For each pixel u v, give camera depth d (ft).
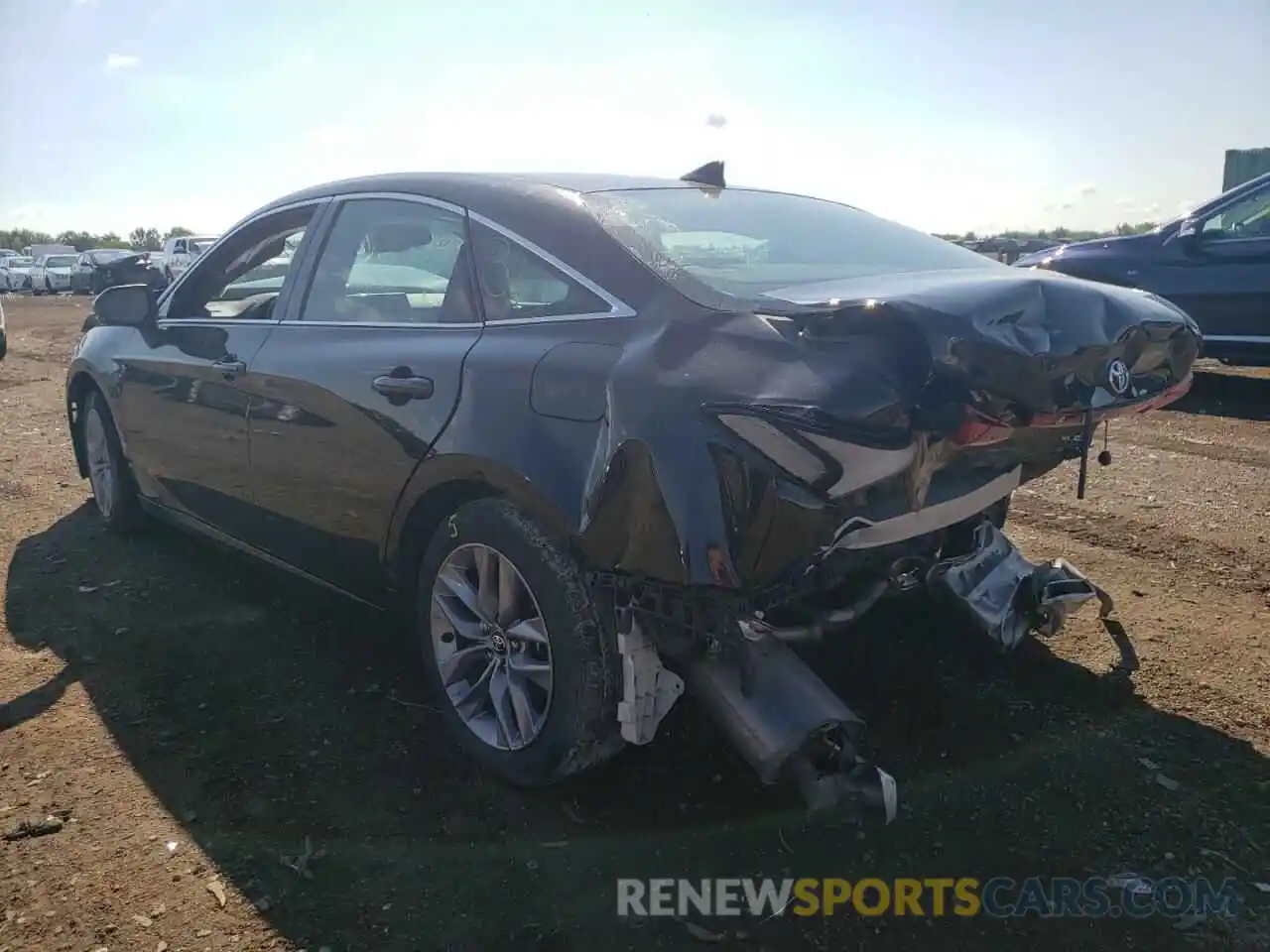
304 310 12.39
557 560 9.02
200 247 107.04
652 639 8.68
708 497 7.80
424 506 10.41
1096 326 8.93
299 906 8.15
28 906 8.13
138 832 9.07
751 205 11.71
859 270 10.36
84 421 17.61
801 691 8.50
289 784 9.82
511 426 9.20
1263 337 28.43
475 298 10.37
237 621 13.58
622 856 8.84
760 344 8.14
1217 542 16.25
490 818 9.34
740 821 9.31
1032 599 11.75
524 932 7.90
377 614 12.19
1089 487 19.72
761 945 7.80
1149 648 12.57
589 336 9.17
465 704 10.16
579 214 10.04
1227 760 10.16
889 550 9.23
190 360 13.78
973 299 8.36
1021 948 7.77
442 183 11.28
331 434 11.21
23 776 9.91
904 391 7.78
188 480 14.25
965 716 11.03
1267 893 8.32
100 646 12.82
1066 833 9.09
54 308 87.35
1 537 17.10
